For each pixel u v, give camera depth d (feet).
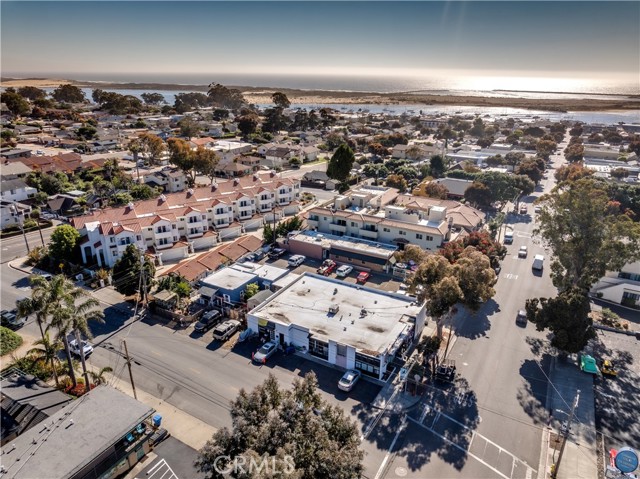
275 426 94.02
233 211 316.60
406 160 510.17
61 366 157.69
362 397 149.07
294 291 204.44
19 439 113.09
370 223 272.92
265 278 220.02
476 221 297.74
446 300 157.17
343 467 87.51
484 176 366.43
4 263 249.14
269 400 104.37
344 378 153.69
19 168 391.65
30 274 236.43
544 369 164.76
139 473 118.83
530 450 127.95
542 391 152.87
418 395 149.38
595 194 192.24
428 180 415.23
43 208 336.70
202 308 202.28
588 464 123.24
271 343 174.09
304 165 529.45
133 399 128.47
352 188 378.12
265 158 526.98
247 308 196.65
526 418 140.36
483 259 169.48
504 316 202.69
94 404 126.00
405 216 271.28
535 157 507.71
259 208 336.08
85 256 245.04
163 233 258.78
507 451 127.44
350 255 256.32
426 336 185.78
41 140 574.15
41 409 128.98
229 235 299.17
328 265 252.42
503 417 140.56
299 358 170.40
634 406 146.51
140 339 180.75
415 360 162.61
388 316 183.01
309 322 177.68
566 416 141.28
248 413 100.12
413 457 124.57
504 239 297.94
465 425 137.18
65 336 134.82
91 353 170.91
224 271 227.40
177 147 415.64
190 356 169.99
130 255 209.05
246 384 154.71
